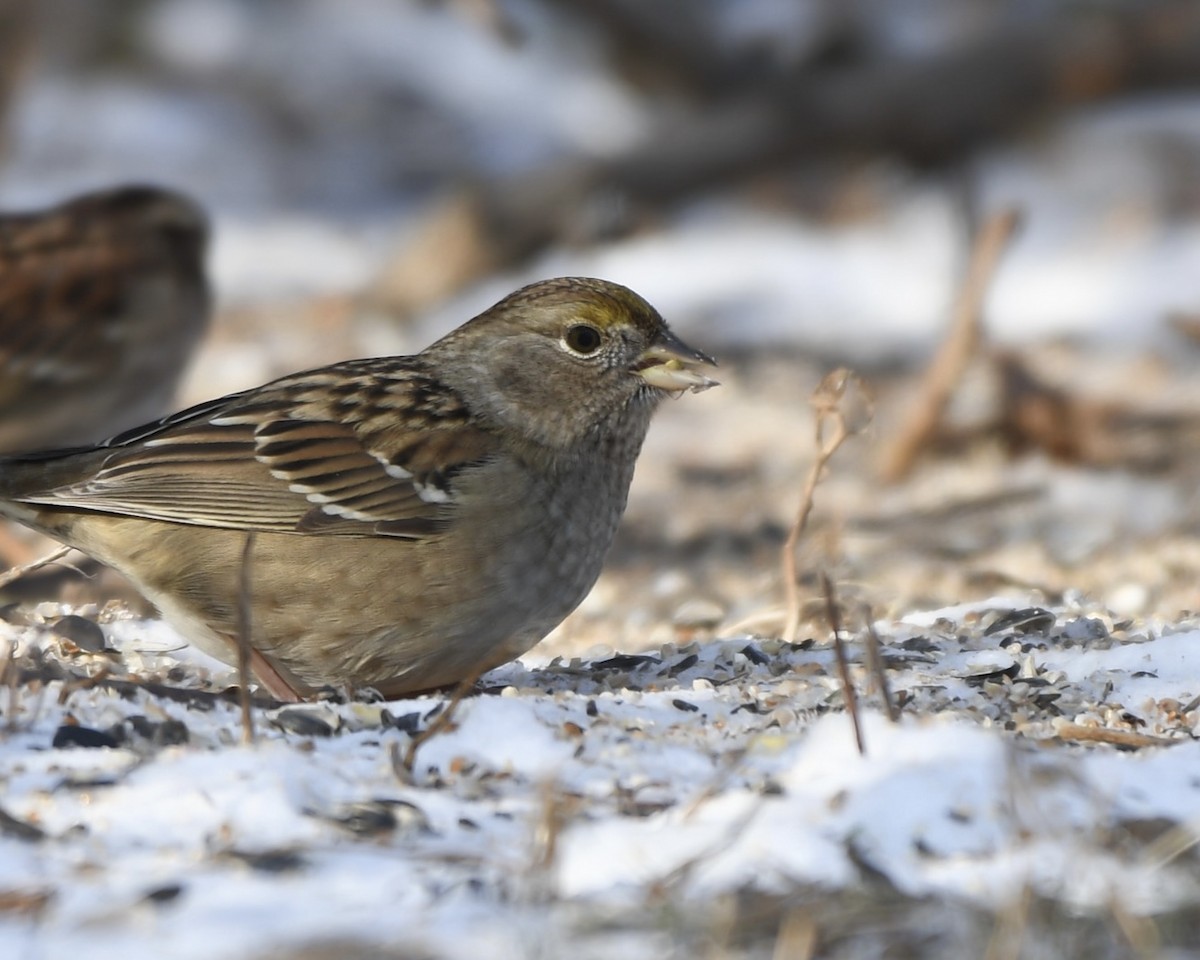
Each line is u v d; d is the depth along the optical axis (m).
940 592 12.95
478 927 5.80
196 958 5.55
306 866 6.25
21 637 9.23
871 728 7.29
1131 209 25.48
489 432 9.38
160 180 30.34
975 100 23.47
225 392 20.47
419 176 31.83
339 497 9.01
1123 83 23.30
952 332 17.41
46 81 31.25
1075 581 13.22
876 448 18.17
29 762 7.11
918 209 26.42
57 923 5.81
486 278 24.27
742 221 26.80
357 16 35.66
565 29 31.00
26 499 9.17
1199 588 12.73
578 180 24.09
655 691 8.47
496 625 9.19
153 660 9.47
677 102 27.22
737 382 20.92
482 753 7.38
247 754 7.18
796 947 5.62
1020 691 8.66
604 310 9.45
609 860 6.32
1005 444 17.78
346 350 22.52
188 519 9.05
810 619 11.12
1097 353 21.31
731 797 6.86
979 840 6.49
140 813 6.68
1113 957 5.71
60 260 14.23
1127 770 7.14
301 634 9.07
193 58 33.81
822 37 26.00
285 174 31.56
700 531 15.75
